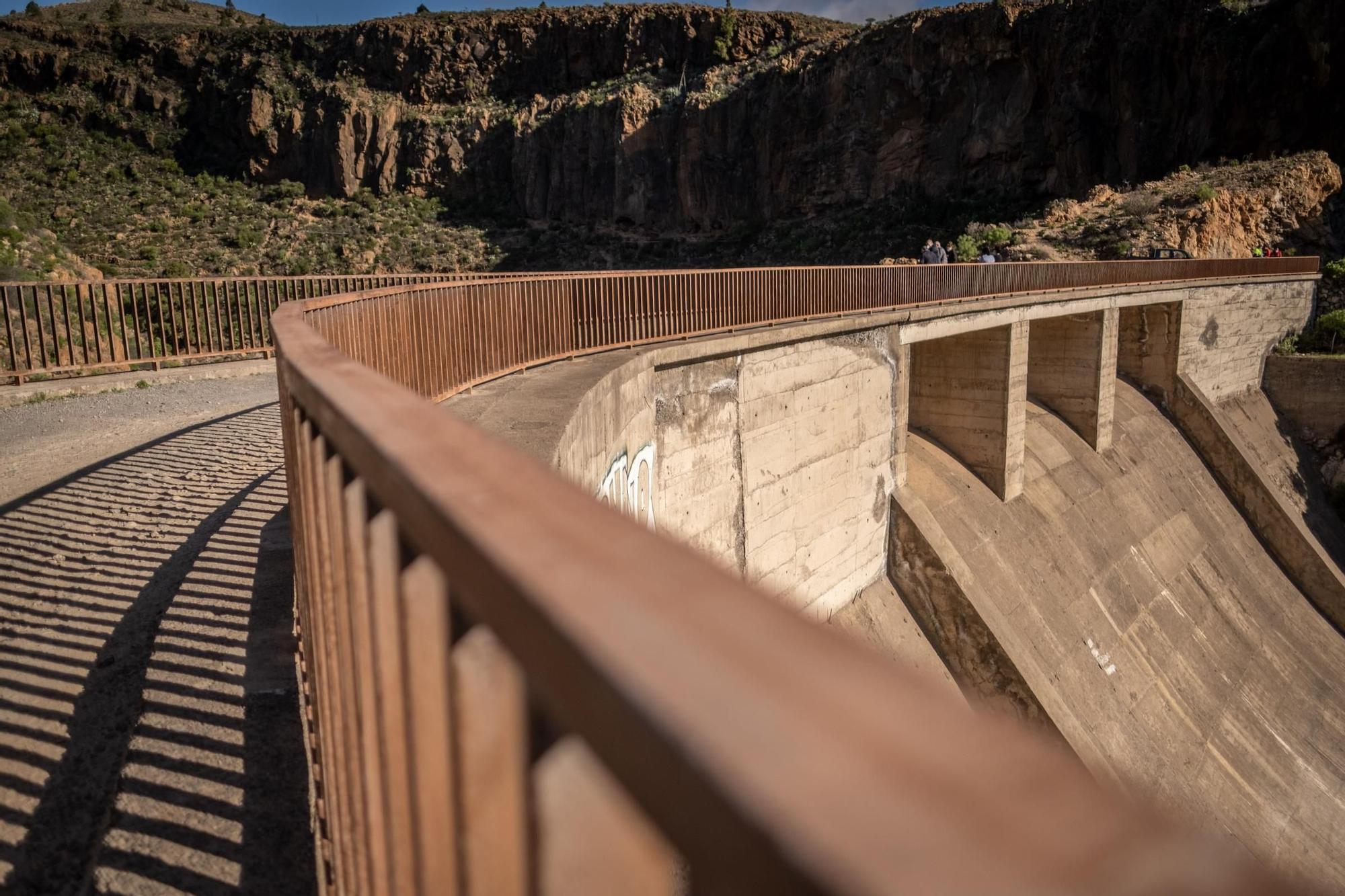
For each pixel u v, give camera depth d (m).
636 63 127.69
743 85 109.44
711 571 0.71
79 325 20.34
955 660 22.36
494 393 9.78
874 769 0.43
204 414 14.13
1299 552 36.09
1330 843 24.56
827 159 99.88
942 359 26.91
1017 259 49.72
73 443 11.88
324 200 127.12
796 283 19.16
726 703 0.52
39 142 134.00
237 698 4.62
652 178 113.38
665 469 14.98
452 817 1.31
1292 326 48.09
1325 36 66.50
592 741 0.65
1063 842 0.36
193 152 135.00
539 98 126.94
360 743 2.12
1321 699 30.34
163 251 109.50
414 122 128.25
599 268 111.94
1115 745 22.95
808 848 0.40
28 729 4.48
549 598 0.71
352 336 7.20
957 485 25.48
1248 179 59.19
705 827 0.49
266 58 136.88
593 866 0.84
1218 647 29.41
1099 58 78.31
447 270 114.12
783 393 18.17
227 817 3.70
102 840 3.56
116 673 5.04
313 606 2.96
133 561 6.98
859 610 21.48
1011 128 84.94
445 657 1.26
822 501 19.91
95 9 197.38
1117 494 31.25
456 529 0.97
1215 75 71.81
